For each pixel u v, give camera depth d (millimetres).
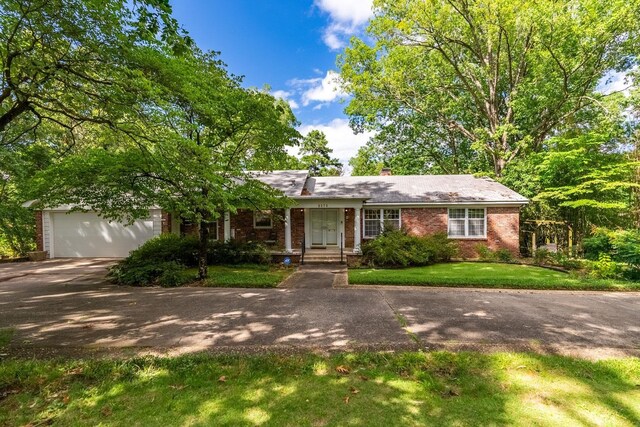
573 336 4785
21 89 5137
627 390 3209
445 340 4609
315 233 16047
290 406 2910
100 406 2914
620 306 6570
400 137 25984
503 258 13727
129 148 7973
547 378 3432
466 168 25531
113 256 15078
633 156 15953
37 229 14992
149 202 9156
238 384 3295
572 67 16531
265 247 13750
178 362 3771
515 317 5758
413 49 19031
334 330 5055
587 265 10734
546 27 15461
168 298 7273
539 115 19266
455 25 18203
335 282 9359
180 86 5691
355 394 3111
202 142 9461
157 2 4199
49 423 2676
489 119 20281
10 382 3295
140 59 4977
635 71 15602
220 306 6562
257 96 9062
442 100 21031
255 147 10336
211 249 12695
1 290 8281
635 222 14742
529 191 15812
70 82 5141
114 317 5789
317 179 18734
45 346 4398
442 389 3199
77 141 13961
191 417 2754
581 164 14086
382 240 13117
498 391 3170
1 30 4633
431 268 11875
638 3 13898
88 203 8961
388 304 6699
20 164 13039
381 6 17766
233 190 9352
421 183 17250
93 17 4320
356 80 19422
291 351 4188
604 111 15742
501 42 18984
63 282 9305
